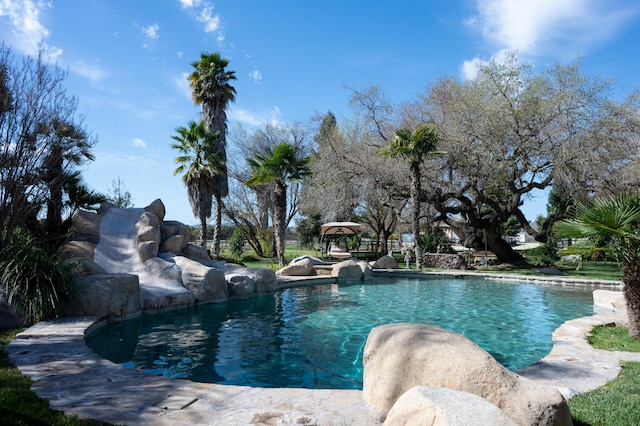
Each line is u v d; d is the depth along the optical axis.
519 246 52.81
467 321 10.29
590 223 7.66
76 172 14.68
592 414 3.96
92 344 7.53
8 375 4.89
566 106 21.95
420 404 2.84
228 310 11.32
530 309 11.92
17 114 10.81
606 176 21.39
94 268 10.25
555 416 3.25
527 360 7.09
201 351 7.29
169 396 4.36
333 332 8.91
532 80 23.09
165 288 11.33
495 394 3.33
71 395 4.35
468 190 27.19
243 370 6.32
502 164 22.67
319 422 3.76
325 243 32.91
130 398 4.30
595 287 16.78
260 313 10.98
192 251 14.84
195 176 22.73
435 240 29.25
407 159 23.30
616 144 21.16
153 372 6.15
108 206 14.24
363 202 29.59
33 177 11.34
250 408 4.07
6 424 3.53
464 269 24.17
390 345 4.19
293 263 19.36
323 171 27.34
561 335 7.53
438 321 10.26
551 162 22.77
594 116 21.69
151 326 9.14
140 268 12.22
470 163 24.17
